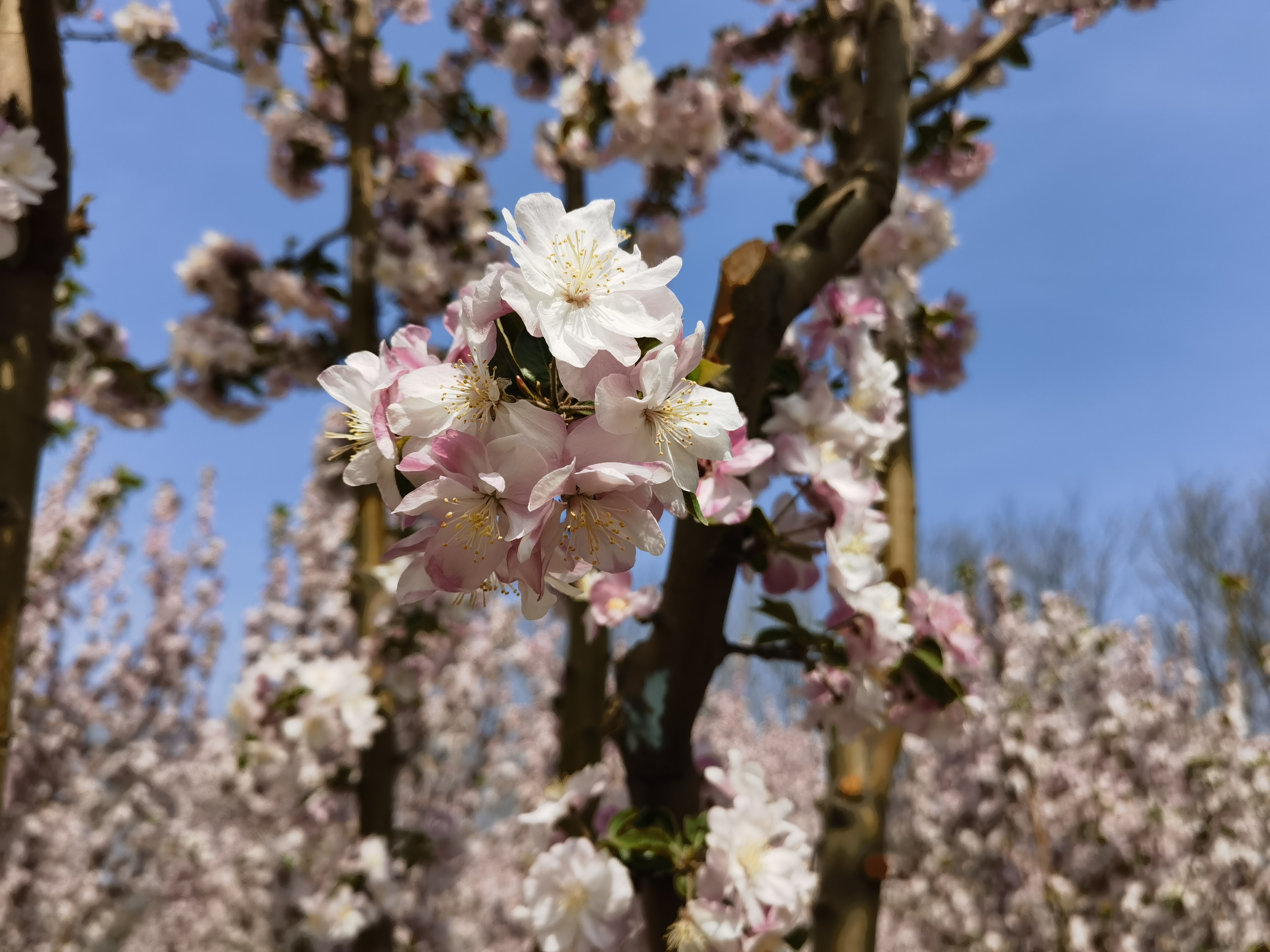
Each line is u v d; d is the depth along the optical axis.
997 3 3.55
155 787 6.98
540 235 0.89
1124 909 3.85
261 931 5.32
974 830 4.70
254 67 4.63
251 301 4.60
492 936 6.22
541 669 7.73
